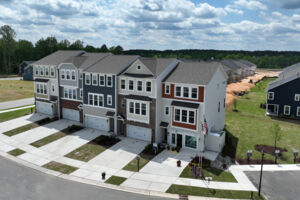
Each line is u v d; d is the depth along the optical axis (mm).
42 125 39688
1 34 118562
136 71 32844
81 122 40719
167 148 30625
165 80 30984
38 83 45156
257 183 23219
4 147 31672
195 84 28484
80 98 40000
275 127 30688
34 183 23234
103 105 36281
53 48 138500
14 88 74562
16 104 54281
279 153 29688
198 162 26844
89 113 38000
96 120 37875
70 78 40312
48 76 43562
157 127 31797
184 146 30922
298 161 27812
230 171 25609
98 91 36406
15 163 27422
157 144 30625
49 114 45031
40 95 45281
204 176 24297
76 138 34469
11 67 123625
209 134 30250
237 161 28016
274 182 23406
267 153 29781
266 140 33875
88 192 21641
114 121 35281
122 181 23469
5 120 41906
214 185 22719
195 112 28906
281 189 22188
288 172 25422
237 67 96000
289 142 33094
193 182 23250
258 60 195375
